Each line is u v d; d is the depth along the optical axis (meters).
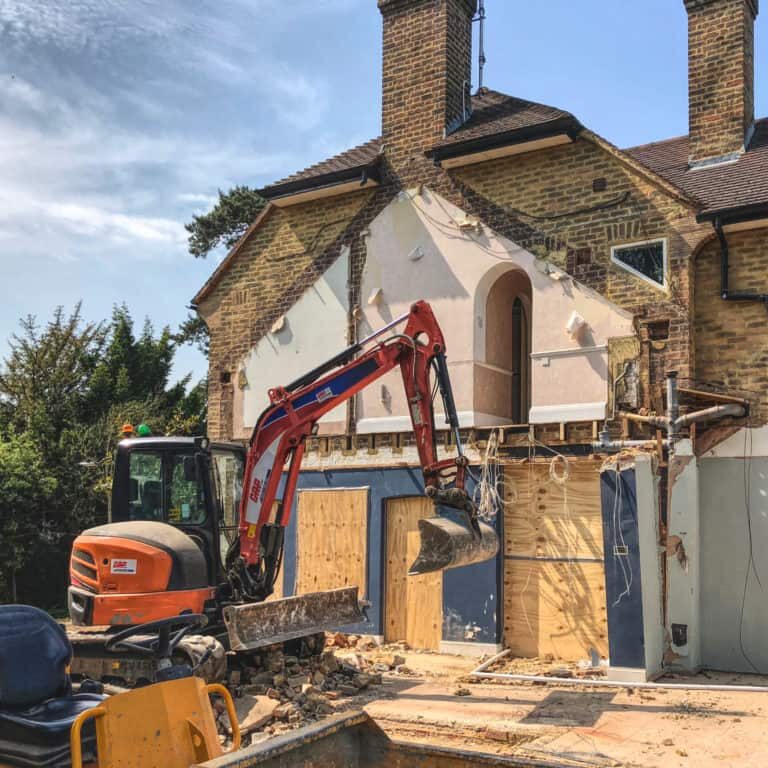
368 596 13.78
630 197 12.41
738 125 13.22
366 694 10.24
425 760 4.61
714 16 13.59
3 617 6.09
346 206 15.04
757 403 11.49
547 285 12.94
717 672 11.39
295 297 15.41
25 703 5.95
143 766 4.86
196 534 10.40
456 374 13.52
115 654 9.52
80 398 28.62
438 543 8.93
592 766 7.33
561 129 12.59
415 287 14.12
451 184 13.96
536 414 12.76
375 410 14.23
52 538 23.20
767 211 11.15
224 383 16.09
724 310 11.87
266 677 10.02
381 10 15.08
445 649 12.81
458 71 14.60
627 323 12.27
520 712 9.26
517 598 12.52
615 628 10.89
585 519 12.12
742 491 11.52
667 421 11.59
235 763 3.99
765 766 7.25
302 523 14.62
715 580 11.62
